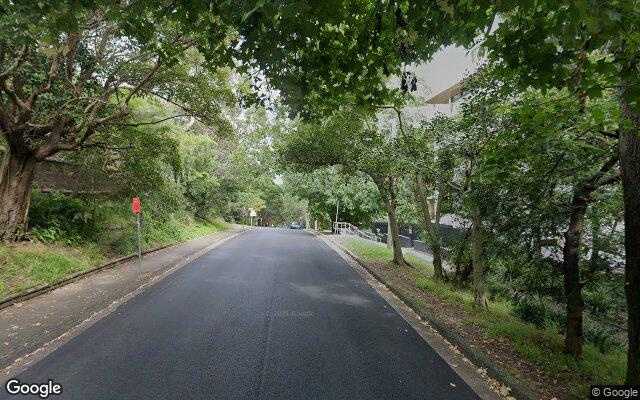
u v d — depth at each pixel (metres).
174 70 11.97
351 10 5.07
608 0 2.74
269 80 5.66
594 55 4.72
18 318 7.16
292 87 5.58
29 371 5.16
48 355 5.70
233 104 13.11
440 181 10.30
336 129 12.95
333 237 28.64
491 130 8.31
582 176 5.90
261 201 44.97
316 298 9.52
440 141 9.21
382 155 11.16
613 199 6.85
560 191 6.87
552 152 5.61
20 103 10.10
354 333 6.95
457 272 12.47
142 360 5.52
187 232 24.45
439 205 12.82
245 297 9.36
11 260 9.65
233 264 14.62
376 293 10.52
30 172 11.13
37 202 12.45
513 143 5.59
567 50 3.68
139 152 13.20
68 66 10.54
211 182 28.94
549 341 6.93
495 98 7.57
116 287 9.83
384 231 34.84
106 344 6.14
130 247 14.95
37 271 9.59
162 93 12.95
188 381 4.89
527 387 4.81
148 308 8.28
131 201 14.94
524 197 6.40
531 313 8.71
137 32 5.26
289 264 15.09
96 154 13.01
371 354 5.97
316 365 5.47
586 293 7.62
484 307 8.88
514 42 3.82
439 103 20.62
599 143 6.09
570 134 5.82
